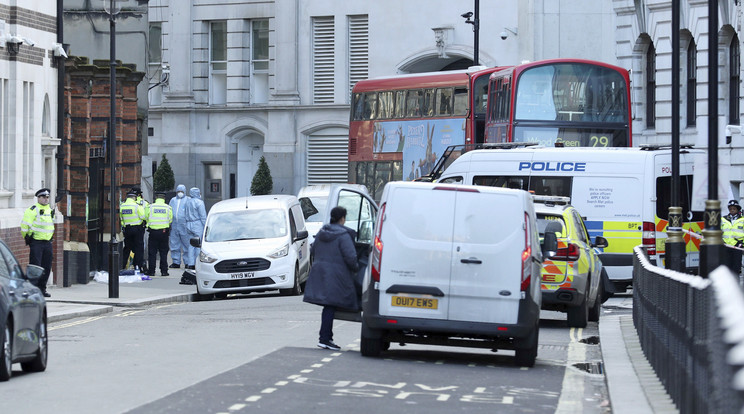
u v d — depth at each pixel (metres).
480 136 64.69
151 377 25.22
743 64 67.75
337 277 31.05
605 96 56.81
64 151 56.59
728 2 71.50
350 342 33.38
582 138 56.44
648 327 28.19
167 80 117.38
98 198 61.66
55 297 48.53
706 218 33.84
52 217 48.34
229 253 51.25
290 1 112.56
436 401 22.88
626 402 21.95
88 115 58.75
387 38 108.12
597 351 32.94
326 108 111.25
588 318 41.94
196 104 117.12
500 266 28.66
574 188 49.78
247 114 114.81
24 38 52.19
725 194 41.19
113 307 46.16
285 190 113.06
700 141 74.38
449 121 65.38
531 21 85.50
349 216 35.31
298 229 54.41
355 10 109.69
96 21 67.88
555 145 52.88
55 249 54.91
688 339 18.41
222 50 117.12
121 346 31.48
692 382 17.59
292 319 40.25
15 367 27.73
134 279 59.94
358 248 33.66
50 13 55.34
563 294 38.09
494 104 60.34
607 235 49.44
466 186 29.02
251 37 116.12
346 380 25.27
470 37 103.62
